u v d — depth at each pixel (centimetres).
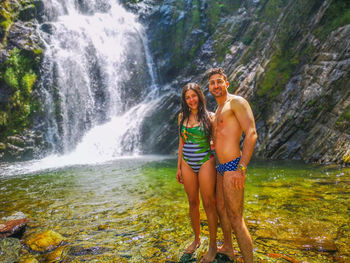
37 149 1330
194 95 250
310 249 265
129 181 680
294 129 968
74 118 1502
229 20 1630
